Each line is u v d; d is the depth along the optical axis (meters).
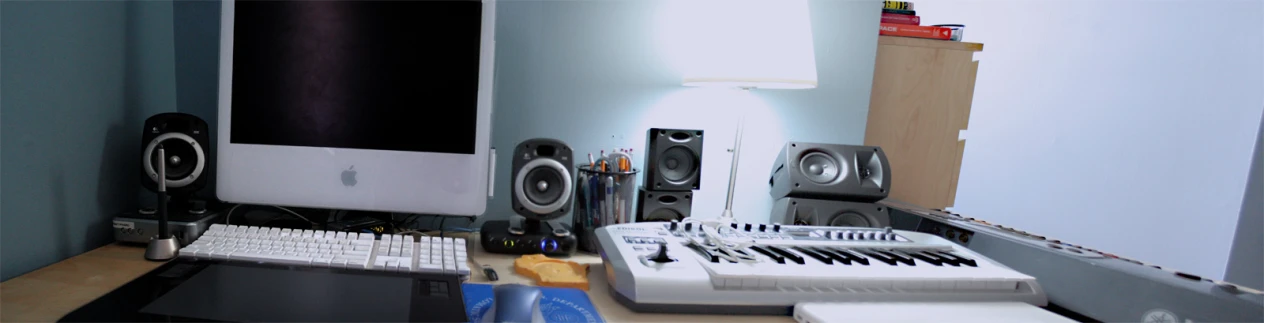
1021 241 0.88
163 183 0.77
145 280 0.62
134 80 0.89
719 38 1.00
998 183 2.11
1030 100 2.06
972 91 1.40
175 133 0.84
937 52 1.37
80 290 0.64
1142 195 2.00
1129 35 1.98
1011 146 2.09
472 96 0.87
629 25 1.18
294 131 0.87
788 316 0.70
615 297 0.73
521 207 0.95
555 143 0.97
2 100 0.66
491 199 1.16
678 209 1.08
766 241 0.85
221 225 0.79
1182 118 1.95
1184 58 1.94
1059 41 2.03
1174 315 0.64
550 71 1.16
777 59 0.98
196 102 1.02
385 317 0.55
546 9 1.14
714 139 1.25
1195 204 1.95
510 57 1.13
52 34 0.72
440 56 0.86
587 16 1.16
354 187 0.87
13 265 0.69
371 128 0.87
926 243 0.89
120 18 0.85
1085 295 0.74
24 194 0.70
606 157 1.07
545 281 0.77
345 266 0.69
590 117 1.19
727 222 1.00
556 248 0.94
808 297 0.69
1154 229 1.99
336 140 0.87
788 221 1.09
